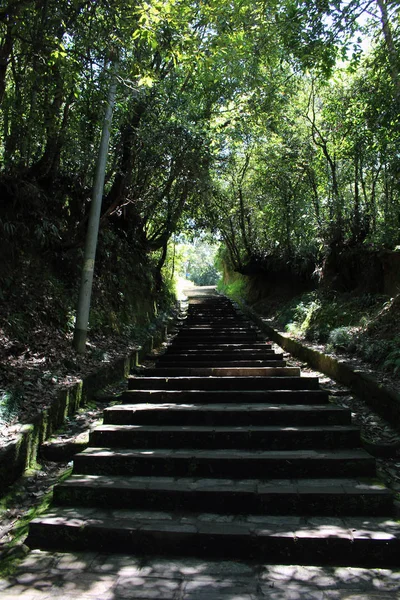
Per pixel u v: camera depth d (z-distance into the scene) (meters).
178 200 11.96
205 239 17.33
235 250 17.22
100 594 2.33
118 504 3.21
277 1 5.19
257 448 3.93
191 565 2.63
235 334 11.06
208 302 19.03
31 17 4.38
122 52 5.32
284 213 13.10
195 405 4.75
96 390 5.57
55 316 6.16
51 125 5.66
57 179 7.52
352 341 6.92
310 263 12.48
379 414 4.70
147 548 2.78
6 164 5.98
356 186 9.77
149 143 7.45
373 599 2.26
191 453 3.75
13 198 6.18
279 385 5.34
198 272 44.38
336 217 10.24
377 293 8.66
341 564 2.63
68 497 3.25
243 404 4.82
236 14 5.13
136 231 11.58
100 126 6.60
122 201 8.95
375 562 2.62
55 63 4.64
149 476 3.56
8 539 2.89
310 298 10.99
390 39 5.82
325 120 10.21
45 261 6.70
